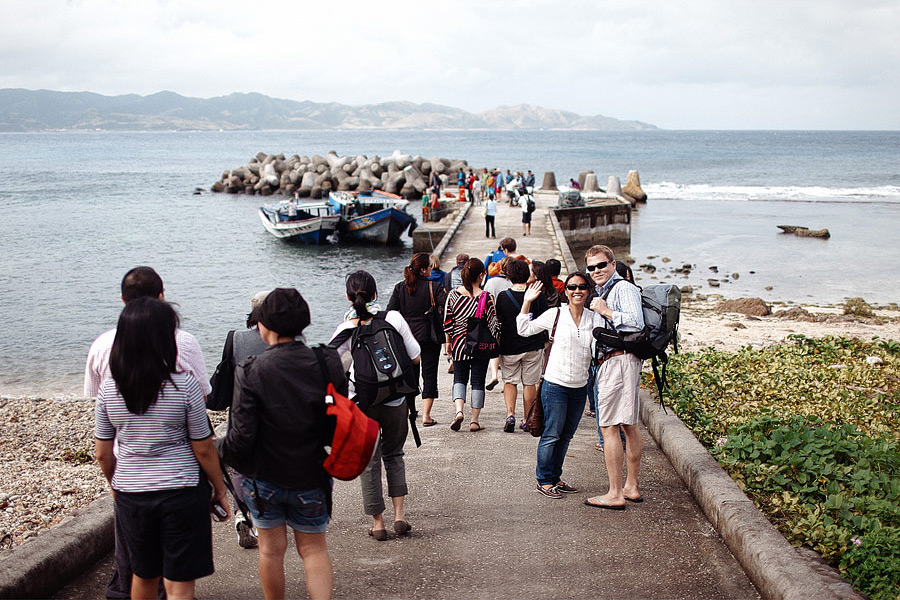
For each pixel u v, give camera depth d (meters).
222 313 19.88
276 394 3.37
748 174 78.38
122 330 3.14
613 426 5.30
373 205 36.38
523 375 7.34
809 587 3.81
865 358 10.82
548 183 46.66
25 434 9.84
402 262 29.91
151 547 3.32
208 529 3.40
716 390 8.61
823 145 169.50
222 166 99.06
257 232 37.59
